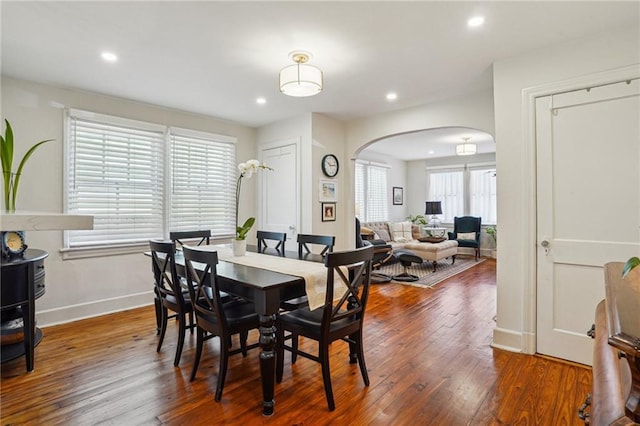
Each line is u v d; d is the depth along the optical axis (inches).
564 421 69.7
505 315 105.5
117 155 144.1
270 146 186.4
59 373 89.8
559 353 96.6
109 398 78.5
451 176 331.3
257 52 100.7
